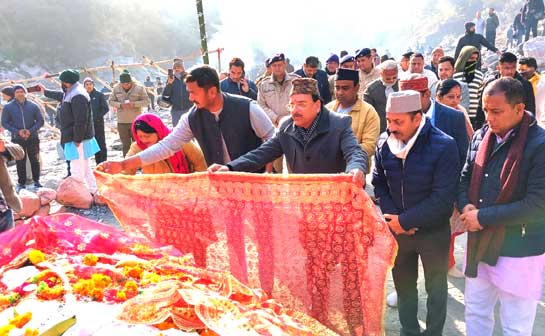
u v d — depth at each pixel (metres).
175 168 4.33
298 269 3.42
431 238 3.46
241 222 3.48
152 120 4.30
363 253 3.19
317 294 3.41
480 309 3.30
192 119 4.10
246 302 3.01
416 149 3.33
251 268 3.55
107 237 3.32
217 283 3.06
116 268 2.93
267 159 3.78
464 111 4.99
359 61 8.28
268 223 3.41
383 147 3.53
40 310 2.48
